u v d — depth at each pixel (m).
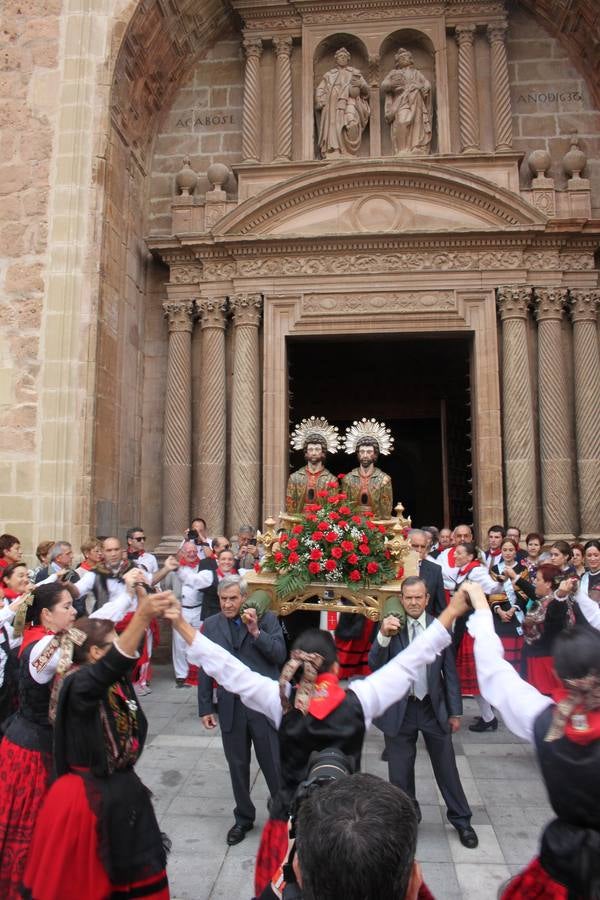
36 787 3.67
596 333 12.03
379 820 1.67
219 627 5.29
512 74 13.48
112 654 3.04
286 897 2.19
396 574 5.72
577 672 2.41
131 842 3.06
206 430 12.34
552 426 11.73
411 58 13.09
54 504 10.65
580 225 11.83
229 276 12.60
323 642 3.01
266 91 13.50
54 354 10.96
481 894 4.25
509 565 8.56
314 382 17.72
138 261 13.04
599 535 11.46
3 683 4.91
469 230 11.84
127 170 12.52
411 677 3.09
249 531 10.45
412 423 19.86
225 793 5.92
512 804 5.66
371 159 12.15
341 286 12.26
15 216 11.37
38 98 11.63
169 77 13.63
